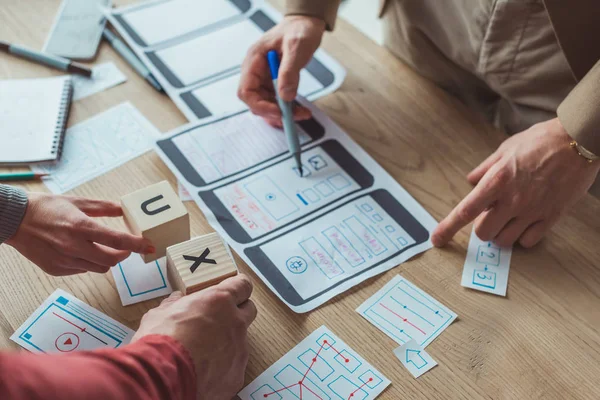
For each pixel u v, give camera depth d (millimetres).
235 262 825
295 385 710
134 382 570
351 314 782
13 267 792
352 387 713
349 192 927
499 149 921
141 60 1108
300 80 1107
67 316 750
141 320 703
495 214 859
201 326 660
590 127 807
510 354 753
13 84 1034
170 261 750
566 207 871
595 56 919
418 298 804
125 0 1223
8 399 488
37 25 1151
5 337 725
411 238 875
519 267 850
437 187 946
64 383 521
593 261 861
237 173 941
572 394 721
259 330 760
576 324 789
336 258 840
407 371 730
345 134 1013
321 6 1049
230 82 1089
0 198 722
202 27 1177
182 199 899
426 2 1070
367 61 1153
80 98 1041
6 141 942
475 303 804
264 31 1182
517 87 1040
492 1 977
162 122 1018
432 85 1122
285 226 874
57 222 735
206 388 647
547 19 944
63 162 938
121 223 858
